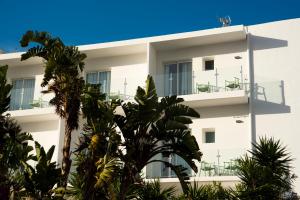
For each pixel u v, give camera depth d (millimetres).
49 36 15227
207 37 23844
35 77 27672
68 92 14648
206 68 24750
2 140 15609
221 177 20750
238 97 22203
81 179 14258
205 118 23188
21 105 27297
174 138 15016
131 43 25016
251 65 23203
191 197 16094
